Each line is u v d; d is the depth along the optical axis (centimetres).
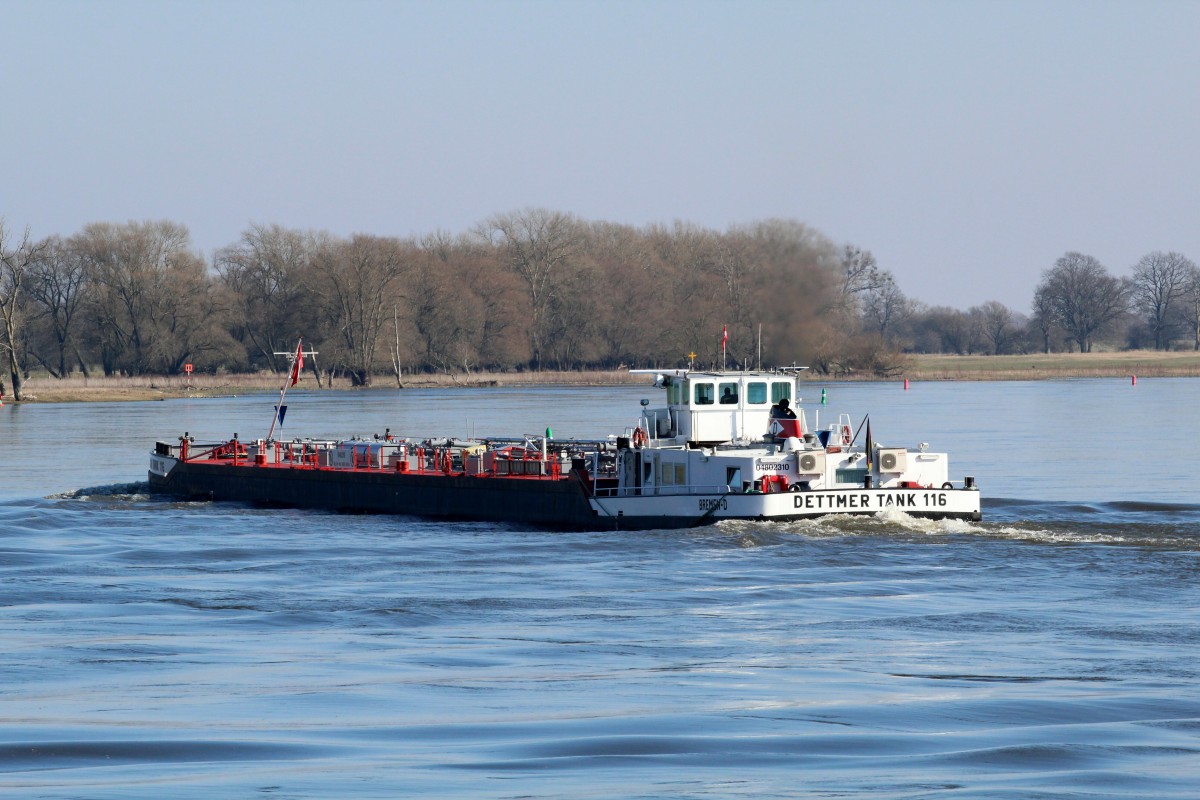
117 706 8619
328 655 10250
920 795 6775
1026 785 6950
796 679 9362
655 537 16000
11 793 6750
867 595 12606
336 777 7038
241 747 7650
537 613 11925
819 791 6831
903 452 16175
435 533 17575
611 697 8850
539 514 17962
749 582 13350
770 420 17150
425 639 10844
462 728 8062
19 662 9981
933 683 9231
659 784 6938
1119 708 8538
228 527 18625
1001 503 19412
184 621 11644
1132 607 11969
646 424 18162
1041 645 10488
